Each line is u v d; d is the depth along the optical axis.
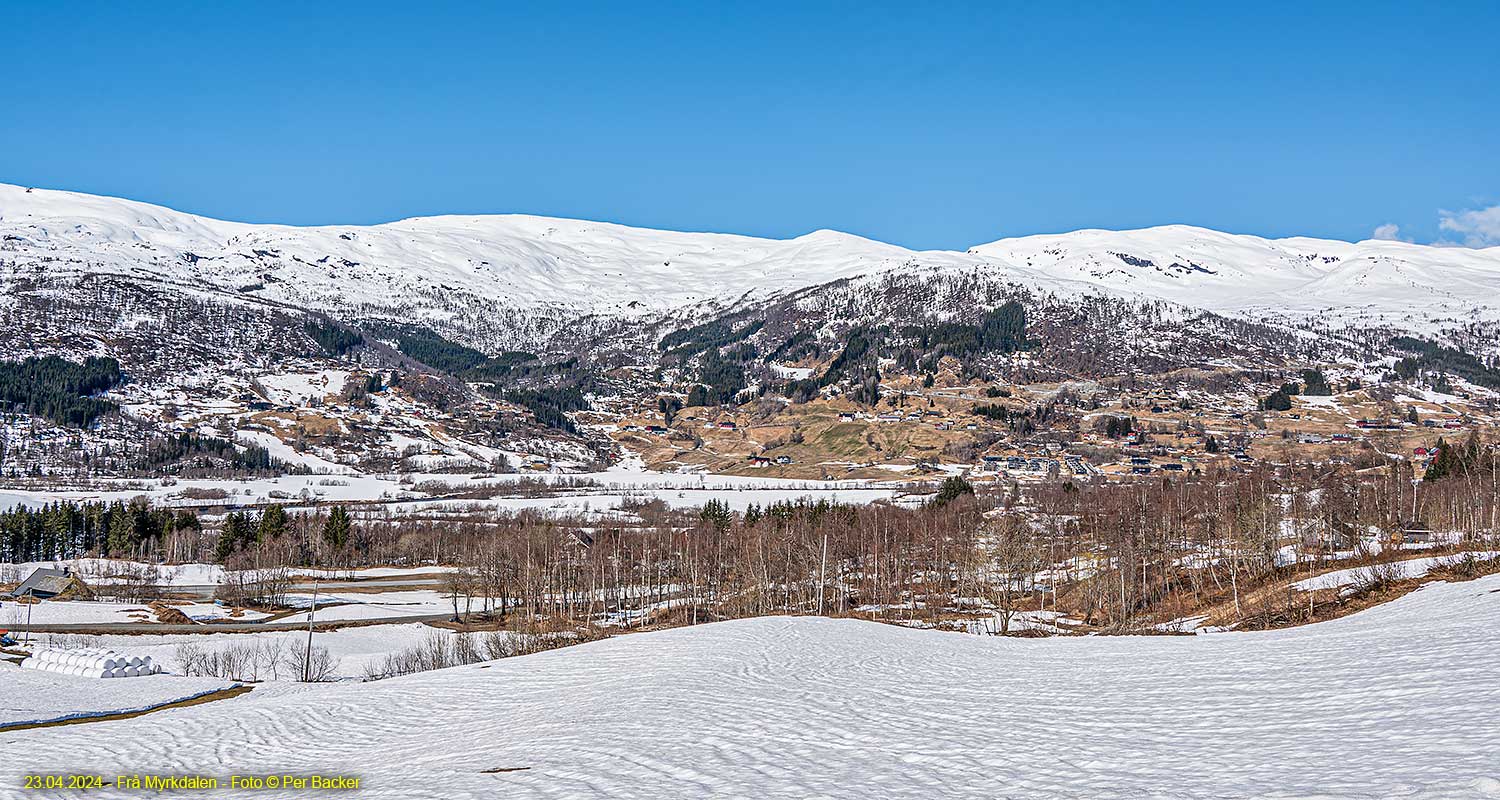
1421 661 43.62
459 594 170.25
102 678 89.44
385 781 33.69
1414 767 22.67
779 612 139.38
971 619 132.50
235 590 168.38
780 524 189.50
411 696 60.50
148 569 197.50
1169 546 160.62
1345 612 102.00
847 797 25.58
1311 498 185.50
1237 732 31.12
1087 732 33.84
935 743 33.34
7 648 120.31
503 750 37.91
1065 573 162.12
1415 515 163.25
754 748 34.28
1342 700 35.44
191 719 54.62
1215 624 112.44
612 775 30.53
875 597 152.50
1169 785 24.02
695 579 152.62
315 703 59.38
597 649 79.44
